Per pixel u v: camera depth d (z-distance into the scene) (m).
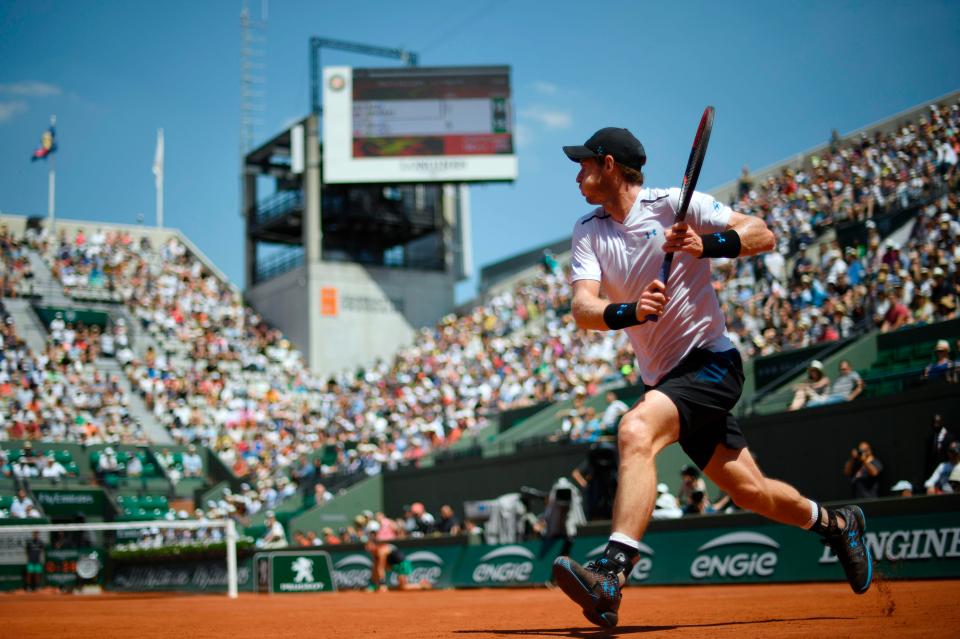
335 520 26.62
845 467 15.95
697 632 4.39
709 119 4.13
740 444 4.61
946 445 13.69
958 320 16.66
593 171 4.54
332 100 37.16
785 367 19.81
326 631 5.74
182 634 5.86
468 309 39.56
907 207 21.62
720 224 4.48
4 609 12.59
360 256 42.50
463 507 24.92
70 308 35.56
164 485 29.95
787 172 25.91
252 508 29.59
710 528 13.61
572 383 25.45
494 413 27.36
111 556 25.20
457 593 15.41
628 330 4.59
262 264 43.47
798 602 6.88
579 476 15.99
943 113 22.59
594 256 4.61
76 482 28.59
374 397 33.34
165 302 37.91
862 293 19.48
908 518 11.22
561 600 10.51
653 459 4.27
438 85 37.25
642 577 14.30
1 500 27.22
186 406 33.19
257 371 36.94
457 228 46.03
